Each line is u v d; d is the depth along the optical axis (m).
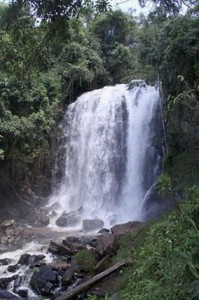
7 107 15.98
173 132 12.77
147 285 3.84
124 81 22.30
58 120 19.28
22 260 10.28
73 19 6.32
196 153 11.70
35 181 17.98
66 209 17.48
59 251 10.73
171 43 10.92
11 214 15.66
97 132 18.34
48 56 6.65
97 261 9.11
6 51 6.47
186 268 3.29
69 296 7.13
